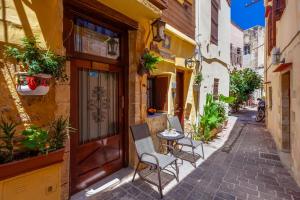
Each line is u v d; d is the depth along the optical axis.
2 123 1.77
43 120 2.11
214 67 8.27
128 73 3.80
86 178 3.08
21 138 1.90
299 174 3.34
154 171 3.79
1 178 1.53
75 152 2.88
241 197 3.00
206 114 6.23
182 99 6.32
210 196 3.01
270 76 7.68
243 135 7.38
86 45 3.04
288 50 4.26
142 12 3.36
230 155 4.93
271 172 3.92
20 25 1.89
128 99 3.83
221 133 7.55
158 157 3.41
